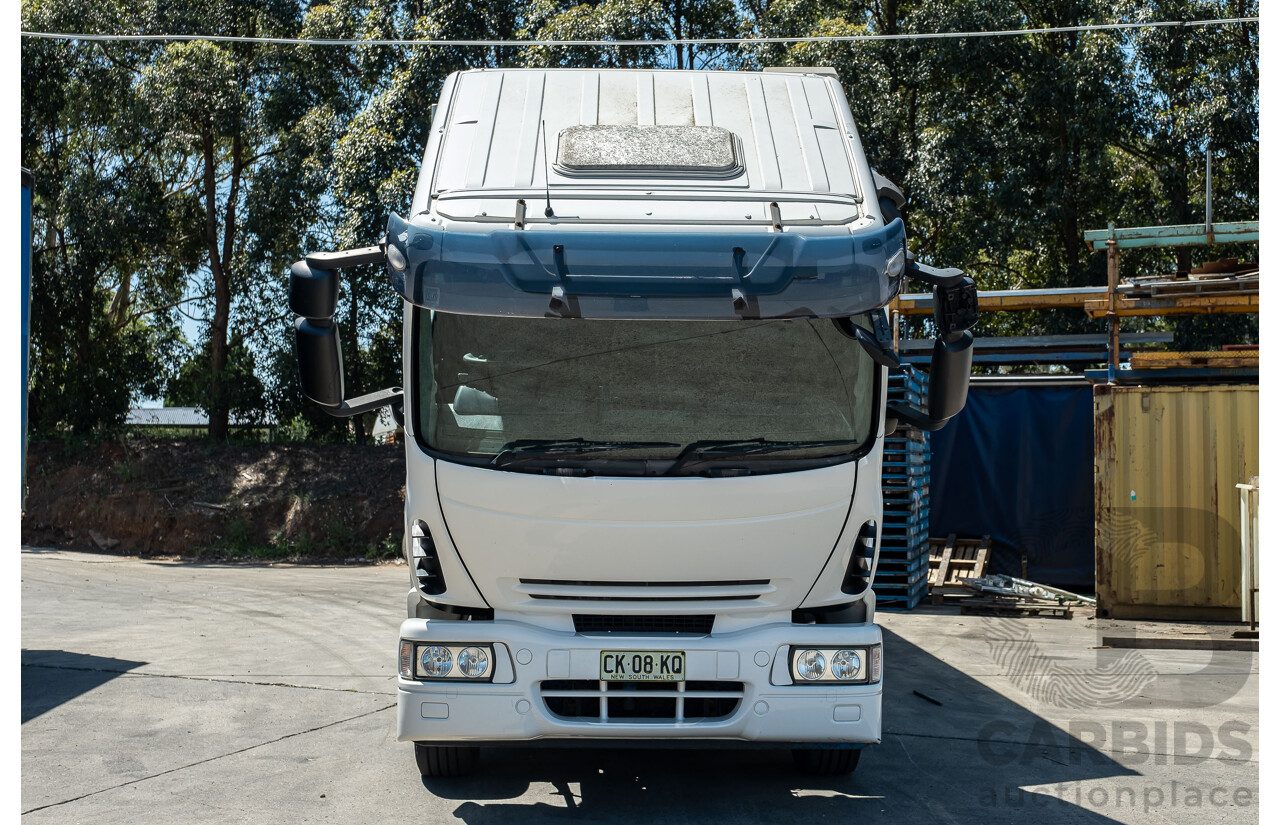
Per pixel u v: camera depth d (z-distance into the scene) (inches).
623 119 217.9
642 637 186.1
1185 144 806.5
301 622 438.6
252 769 226.5
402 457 840.3
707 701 188.5
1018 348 574.2
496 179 196.9
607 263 180.9
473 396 191.5
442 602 192.2
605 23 712.4
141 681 314.8
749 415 191.3
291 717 272.2
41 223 940.6
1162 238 443.5
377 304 874.8
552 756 238.1
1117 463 417.1
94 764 229.8
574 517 185.2
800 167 205.8
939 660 350.3
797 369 193.9
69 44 884.0
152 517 795.4
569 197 191.8
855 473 192.1
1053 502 525.7
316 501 786.8
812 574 191.0
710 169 199.8
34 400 952.9
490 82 227.6
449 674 187.8
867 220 192.7
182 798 206.8
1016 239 846.5
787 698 186.5
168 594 532.7
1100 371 452.1
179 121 869.8
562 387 191.0
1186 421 410.6
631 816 197.9
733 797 209.8
